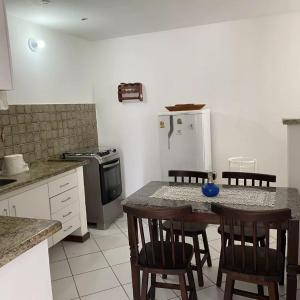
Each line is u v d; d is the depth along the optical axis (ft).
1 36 5.37
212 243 11.00
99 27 13.20
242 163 13.28
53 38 13.32
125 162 16.20
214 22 13.55
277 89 13.26
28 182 8.86
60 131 13.69
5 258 3.59
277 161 13.66
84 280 9.09
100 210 12.98
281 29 12.86
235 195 7.59
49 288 4.53
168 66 14.70
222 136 14.29
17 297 3.93
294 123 8.52
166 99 14.97
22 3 9.85
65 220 10.87
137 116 15.61
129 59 15.33
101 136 16.49
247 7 11.57
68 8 10.50
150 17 12.15
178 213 6.12
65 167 10.81
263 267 6.09
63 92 13.96
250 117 13.76
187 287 7.25
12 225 4.52
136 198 7.69
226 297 6.37
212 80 14.10
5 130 10.84
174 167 13.53
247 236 7.61
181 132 13.23
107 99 16.06
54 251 11.09
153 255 6.58
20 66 11.50
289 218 5.72
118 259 10.33
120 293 8.38
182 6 10.97
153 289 7.50
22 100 11.63
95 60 15.98
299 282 8.26
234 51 13.61
